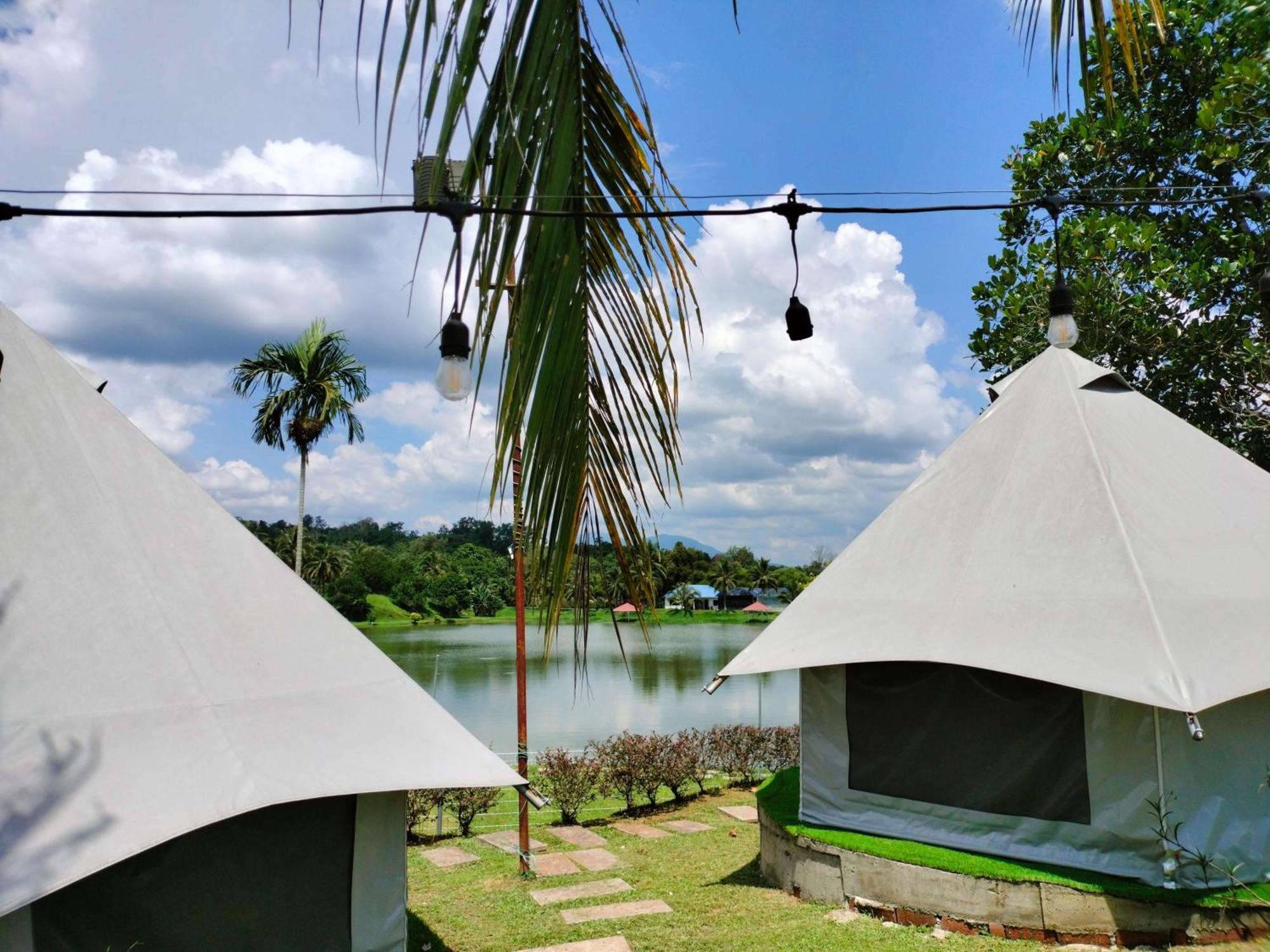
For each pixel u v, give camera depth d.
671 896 8.59
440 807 11.62
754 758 14.80
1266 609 7.23
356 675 6.19
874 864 7.72
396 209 2.53
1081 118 12.64
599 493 2.59
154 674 5.20
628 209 2.49
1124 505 7.80
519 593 9.43
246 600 6.04
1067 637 7.06
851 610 8.62
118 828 4.34
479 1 1.80
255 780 4.95
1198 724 6.04
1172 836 6.66
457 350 2.44
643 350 2.57
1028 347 13.16
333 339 19.06
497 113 1.92
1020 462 8.69
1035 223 13.85
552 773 12.77
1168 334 11.74
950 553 8.45
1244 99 9.02
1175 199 12.11
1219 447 8.98
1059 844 7.25
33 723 4.62
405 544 105.12
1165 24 2.32
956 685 7.93
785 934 7.19
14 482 5.49
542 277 2.17
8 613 4.98
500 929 7.60
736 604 111.19
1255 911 6.39
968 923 7.09
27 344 6.21
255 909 5.41
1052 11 2.37
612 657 48.75
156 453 6.41
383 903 5.98
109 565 5.52
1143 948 6.43
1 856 4.01
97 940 4.77
